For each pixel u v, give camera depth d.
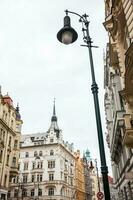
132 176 12.18
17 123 49.28
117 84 25.41
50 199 62.72
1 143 39.38
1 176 38.75
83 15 8.75
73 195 75.25
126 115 13.09
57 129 77.19
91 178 115.06
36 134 80.19
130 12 11.45
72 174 78.69
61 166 69.31
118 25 14.55
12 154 44.53
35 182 65.94
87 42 8.36
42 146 71.94
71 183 75.88
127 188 24.91
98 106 7.22
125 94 11.37
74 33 8.29
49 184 64.62
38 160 69.75
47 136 73.75
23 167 70.06
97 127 6.91
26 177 68.06
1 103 41.00
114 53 16.72
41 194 64.19
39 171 67.69
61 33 8.29
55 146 70.75
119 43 15.48
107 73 34.34
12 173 43.00
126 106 13.28
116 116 23.56
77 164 89.00
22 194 59.84
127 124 12.88
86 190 96.19
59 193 63.41
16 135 47.62
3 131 41.38
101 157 6.51
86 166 104.69
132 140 12.45
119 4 13.36
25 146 73.12
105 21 17.12
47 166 68.25
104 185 6.25
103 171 6.36
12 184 65.00
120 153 28.69
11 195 62.47
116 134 25.39
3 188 38.66
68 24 8.36
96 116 7.08
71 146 87.31
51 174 66.75
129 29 11.53
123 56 15.09
